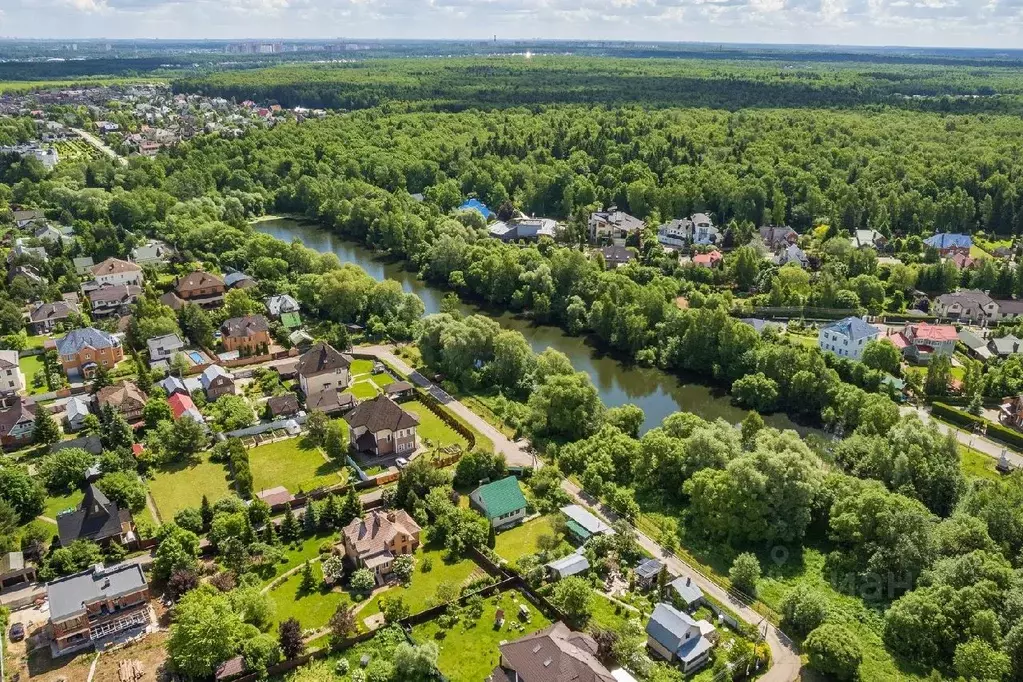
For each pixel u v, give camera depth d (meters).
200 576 106.12
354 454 141.25
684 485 122.75
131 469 130.00
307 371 161.38
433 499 120.50
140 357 171.75
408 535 111.75
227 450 138.00
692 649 92.50
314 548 113.62
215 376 160.88
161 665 91.38
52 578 105.25
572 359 194.38
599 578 107.50
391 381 171.12
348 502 119.06
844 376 170.38
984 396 163.50
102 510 112.56
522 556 109.19
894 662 93.06
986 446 146.75
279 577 107.25
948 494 120.12
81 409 149.38
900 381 168.12
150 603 102.50
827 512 118.62
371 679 88.62
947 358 163.25
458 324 174.25
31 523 116.50
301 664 91.56
